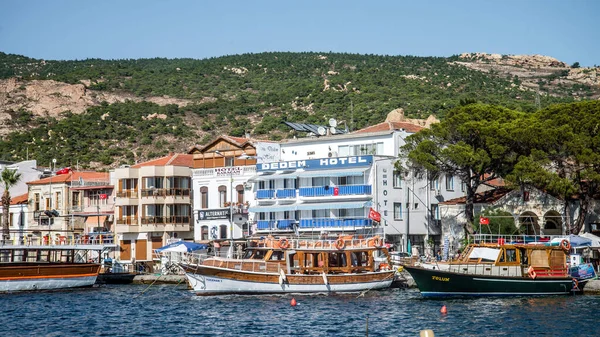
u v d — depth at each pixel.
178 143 198.00
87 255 105.75
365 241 75.56
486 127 83.44
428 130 88.50
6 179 107.56
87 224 115.62
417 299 67.19
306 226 94.81
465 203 91.88
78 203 117.25
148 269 102.69
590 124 78.94
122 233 108.50
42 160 178.62
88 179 120.69
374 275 74.38
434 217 99.06
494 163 84.94
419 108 195.75
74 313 64.19
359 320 56.72
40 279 83.19
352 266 74.12
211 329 54.66
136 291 81.75
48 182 120.56
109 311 65.06
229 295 72.00
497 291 66.94
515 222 87.12
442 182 101.00
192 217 108.75
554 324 53.22
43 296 77.88
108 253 108.38
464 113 87.19
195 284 72.25
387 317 57.72
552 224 91.44
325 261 73.44
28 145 194.38
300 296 71.12
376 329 52.94
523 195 87.75
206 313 62.00
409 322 55.31
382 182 93.81
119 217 108.38
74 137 199.25
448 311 59.81
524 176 78.19
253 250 75.38
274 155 103.69
